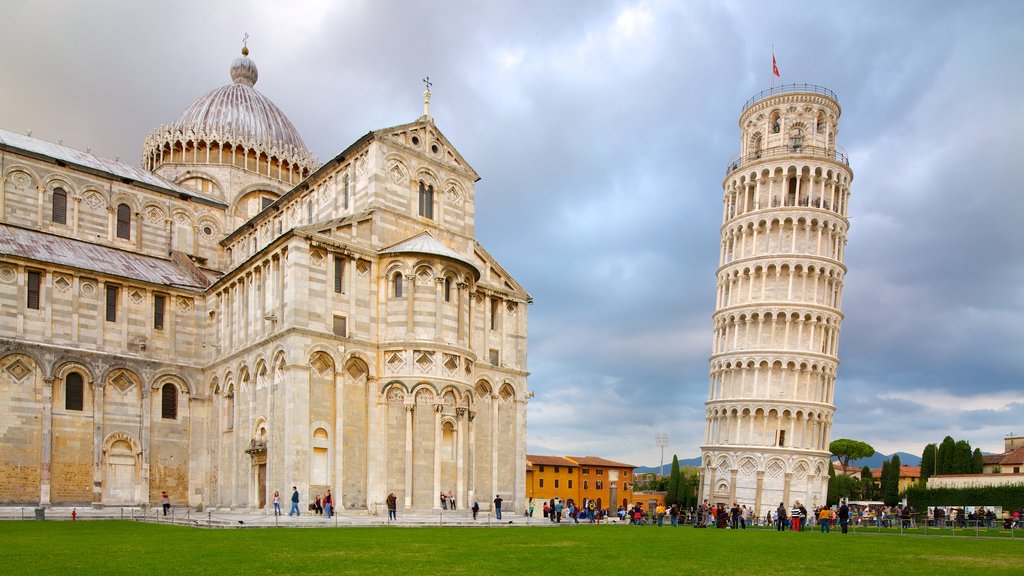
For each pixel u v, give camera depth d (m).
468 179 64.31
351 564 21.88
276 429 50.50
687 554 27.81
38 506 53.97
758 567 23.53
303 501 48.03
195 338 64.31
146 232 72.06
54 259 58.16
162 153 80.75
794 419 97.44
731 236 108.56
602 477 155.12
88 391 57.81
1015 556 29.92
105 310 60.16
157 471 60.09
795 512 53.12
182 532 34.94
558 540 33.81
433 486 52.25
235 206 79.56
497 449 61.62
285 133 86.69
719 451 101.38
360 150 58.75
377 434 52.41
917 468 175.00
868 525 73.75
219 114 82.88
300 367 49.28
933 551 31.95
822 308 100.50
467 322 56.84
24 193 65.00
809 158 103.69
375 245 55.50
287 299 51.19
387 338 54.00
